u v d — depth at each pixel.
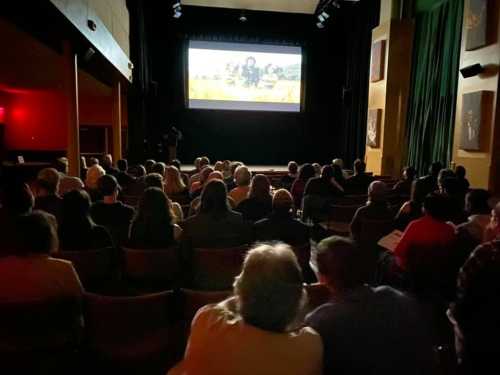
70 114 6.57
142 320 1.97
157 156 13.57
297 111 14.73
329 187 5.10
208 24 14.08
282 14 14.35
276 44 14.36
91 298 1.93
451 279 2.53
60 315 1.89
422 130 9.98
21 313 1.80
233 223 2.92
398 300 1.40
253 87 14.34
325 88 15.09
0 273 1.83
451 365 2.14
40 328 1.85
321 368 1.22
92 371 2.12
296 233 3.04
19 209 2.58
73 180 4.61
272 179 7.77
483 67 7.10
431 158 9.70
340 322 1.33
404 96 10.62
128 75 10.62
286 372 1.14
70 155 6.71
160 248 2.85
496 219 2.37
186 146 15.08
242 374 1.12
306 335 1.22
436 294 2.51
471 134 7.31
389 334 1.31
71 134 6.64
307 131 15.55
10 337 1.83
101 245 2.72
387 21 10.52
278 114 15.38
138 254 2.68
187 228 2.86
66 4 4.92
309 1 13.61
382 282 3.02
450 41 8.96
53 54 7.04
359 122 13.47
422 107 10.03
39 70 8.58
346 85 14.45
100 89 11.98
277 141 15.61
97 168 5.26
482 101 7.07
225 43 14.09
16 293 1.83
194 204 4.12
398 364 1.30
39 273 1.86
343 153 14.59
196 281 2.70
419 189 3.63
